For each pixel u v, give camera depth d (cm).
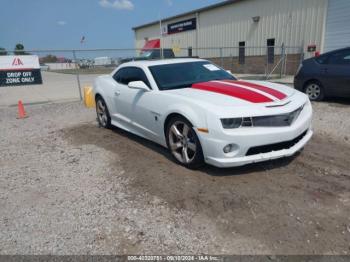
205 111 337
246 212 287
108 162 424
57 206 313
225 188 332
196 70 477
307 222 269
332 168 376
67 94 1298
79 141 536
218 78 470
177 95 386
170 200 312
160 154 444
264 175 359
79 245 250
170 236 256
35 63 933
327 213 281
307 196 311
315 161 397
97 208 304
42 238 261
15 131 643
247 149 328
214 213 287
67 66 1266
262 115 328
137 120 474
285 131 338
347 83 722
